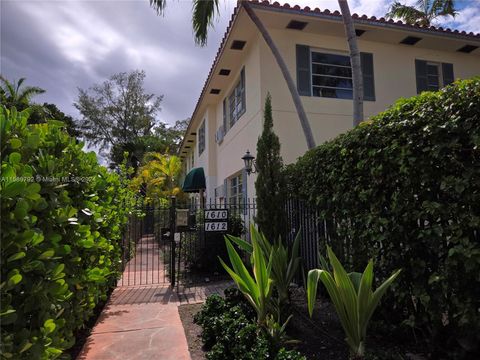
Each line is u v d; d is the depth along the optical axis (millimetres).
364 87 10273
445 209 3033
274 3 8695
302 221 6656
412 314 3645
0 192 1936
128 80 41281
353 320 3301
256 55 9867
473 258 2750
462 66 11469
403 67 10789
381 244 4031
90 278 4070
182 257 10234
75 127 40000
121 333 4727
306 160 6090
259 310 4086
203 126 17938
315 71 10094
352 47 7293
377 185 3955
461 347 3191
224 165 14023
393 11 16719
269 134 7492
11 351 1977
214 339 4195
